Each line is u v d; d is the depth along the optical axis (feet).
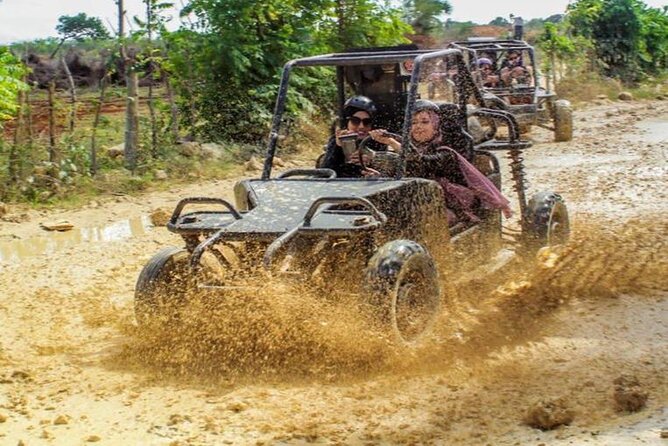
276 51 56.49
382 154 24.34
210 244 21.22
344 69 26.84
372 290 20.49
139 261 32.73
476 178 26.32
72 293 28.73
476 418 17.75
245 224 21.58
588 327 23.48
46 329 24.99
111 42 54.80
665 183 43.80
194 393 19.75
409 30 64.85
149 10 52.80
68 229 38.11
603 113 78.54
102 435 17.72
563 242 30.55
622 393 17.51
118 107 83.30
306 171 24.81
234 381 20.36
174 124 53.62
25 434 17.89
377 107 26.58
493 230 27.81
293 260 20.88
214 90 55.47
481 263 27.22
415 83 24.03
